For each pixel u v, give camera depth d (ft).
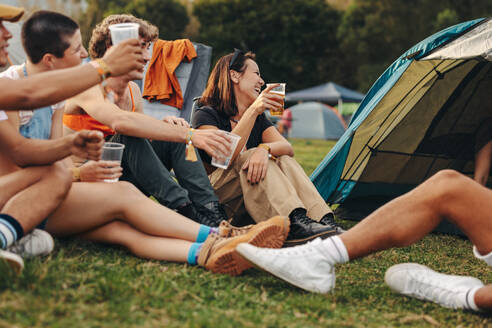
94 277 6.09
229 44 120.16
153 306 5.46
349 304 6.31
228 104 10.15
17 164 6.66
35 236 6.50
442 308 6.37
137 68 6.25
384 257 9.09
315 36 119.96
